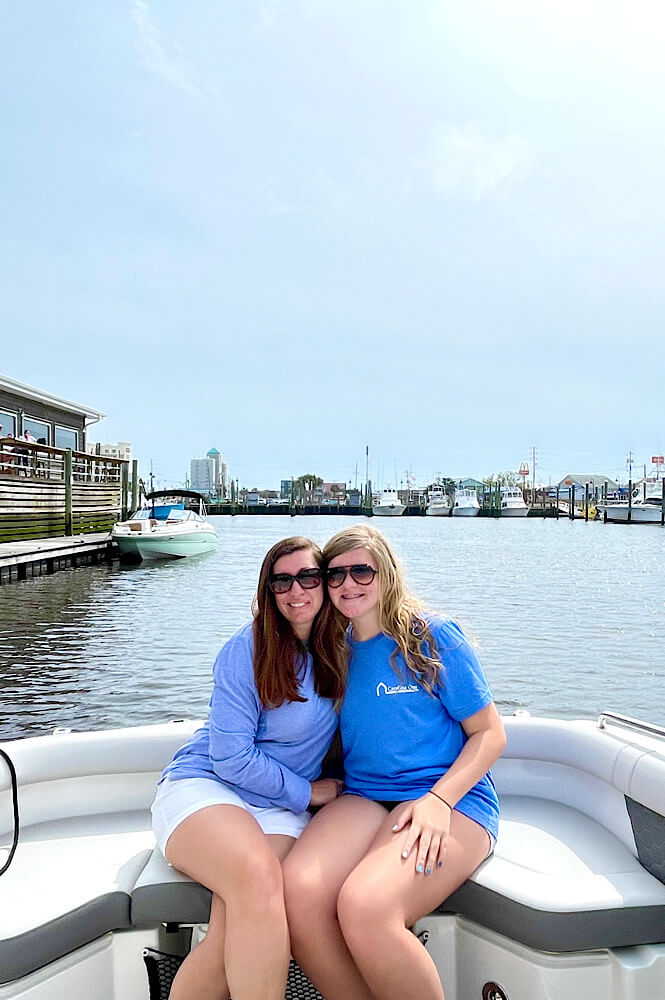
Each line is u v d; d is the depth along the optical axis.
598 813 2.38
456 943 2.02
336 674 2.18
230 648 2.16
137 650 10.58
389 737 2.14
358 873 1.78
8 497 21.52
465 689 2.14
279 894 1.74
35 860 2.19
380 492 99.75
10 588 18.14
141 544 25.05
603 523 71.62
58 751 2.49
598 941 1.81
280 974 1.70
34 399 26.09
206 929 1.92
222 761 2.04
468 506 89.69
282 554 2.14
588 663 10.18
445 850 1.89
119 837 2.35
